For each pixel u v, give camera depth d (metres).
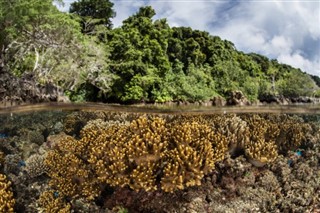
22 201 6.68
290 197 6.93
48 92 15.83
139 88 21.77
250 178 7.11
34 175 7.23
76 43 18.11
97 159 6.20
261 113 12.23
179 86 22.86
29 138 8.91
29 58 17.75
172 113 11.67
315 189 7.27
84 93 21.66
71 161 6.39
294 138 8.62
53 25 15.87
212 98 18.22
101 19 25.73
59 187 6.43
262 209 6.52
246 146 7.47
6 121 10.17
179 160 5.78
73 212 6.21
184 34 29.17
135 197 6.18
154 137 5.97
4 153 8.16
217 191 6.69
